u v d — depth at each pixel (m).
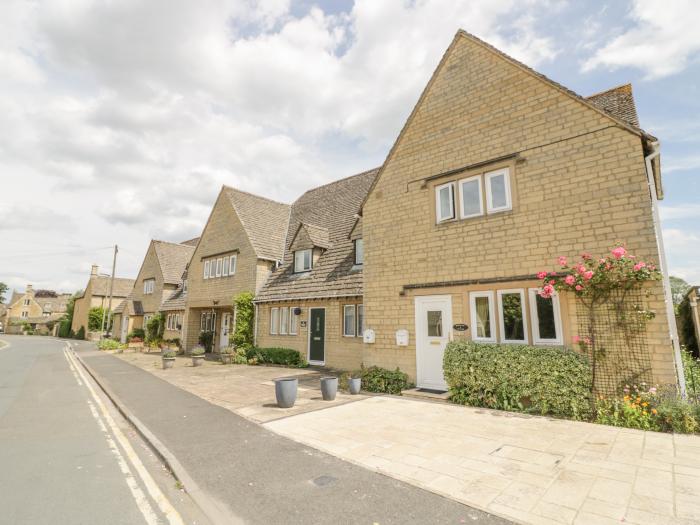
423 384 9.92
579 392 7.11
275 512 3.89
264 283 18.80
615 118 7.69
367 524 3.62
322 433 6.48
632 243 7.29
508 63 9.45
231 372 14.38
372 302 11.27
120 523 3.79
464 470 4.80
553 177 8.39
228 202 21.42
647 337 6.90
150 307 31.11
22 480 4.88
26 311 88.88
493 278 8.91
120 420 8.07
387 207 11.38
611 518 3.60
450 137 10.30
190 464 5.20
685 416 6.11
